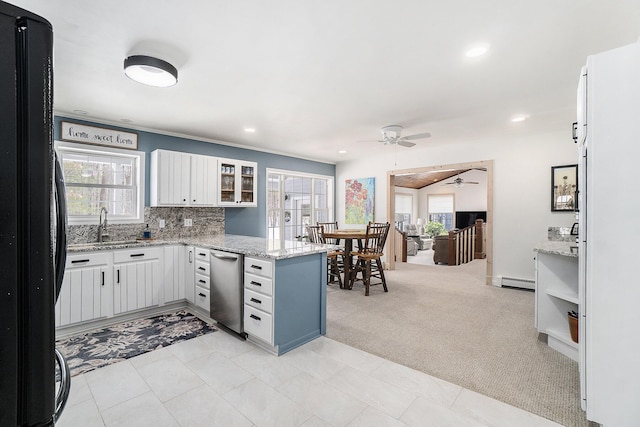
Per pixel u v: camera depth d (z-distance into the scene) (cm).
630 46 153
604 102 159
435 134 470
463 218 1141
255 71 253
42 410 68
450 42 210
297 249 293
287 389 208
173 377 223
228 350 267
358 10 176
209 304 335
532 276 470
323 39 206
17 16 64
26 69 65
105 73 254
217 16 180
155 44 211
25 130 64
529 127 427
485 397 200
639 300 152
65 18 180
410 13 179
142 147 416
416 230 1109
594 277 162
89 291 310
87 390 207
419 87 288
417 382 217
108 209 391
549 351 264
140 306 346
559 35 201
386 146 549
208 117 376
